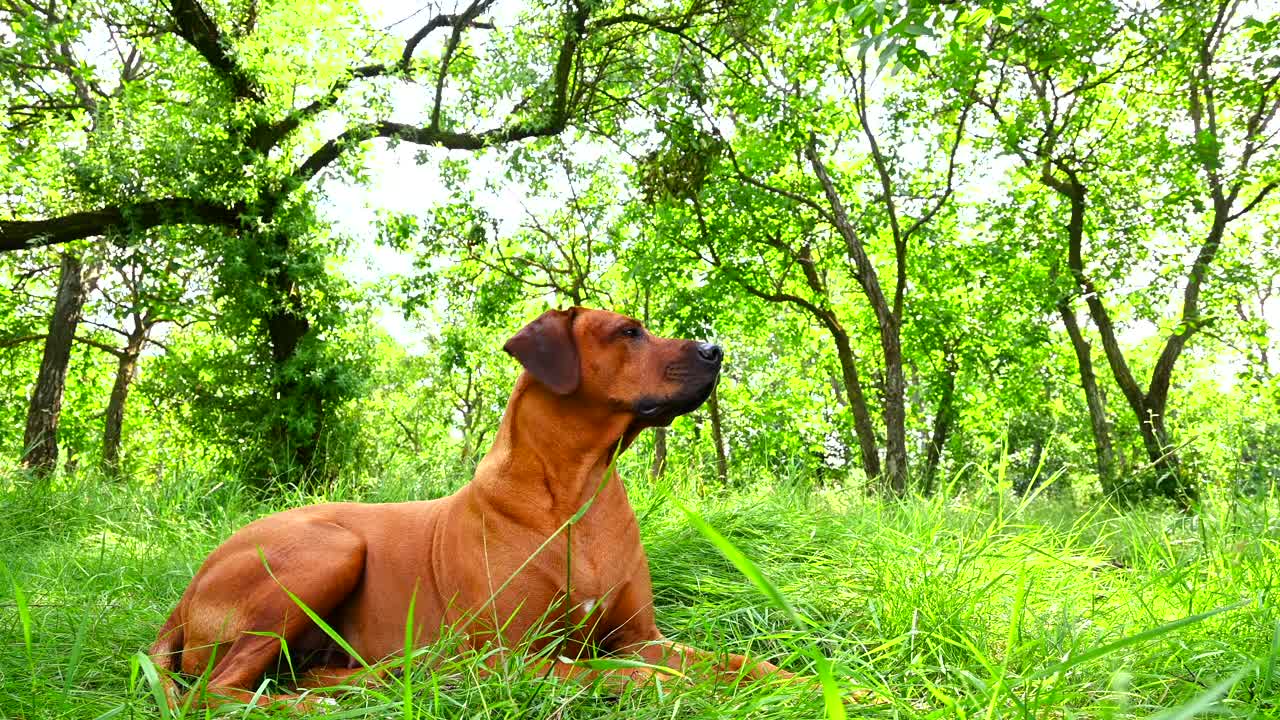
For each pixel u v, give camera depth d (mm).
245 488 7168
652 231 17297
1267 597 2885
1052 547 4160
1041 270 17875
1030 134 14953
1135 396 16406
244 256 15484
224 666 2674
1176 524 4547
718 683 2367
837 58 13633
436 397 28750
